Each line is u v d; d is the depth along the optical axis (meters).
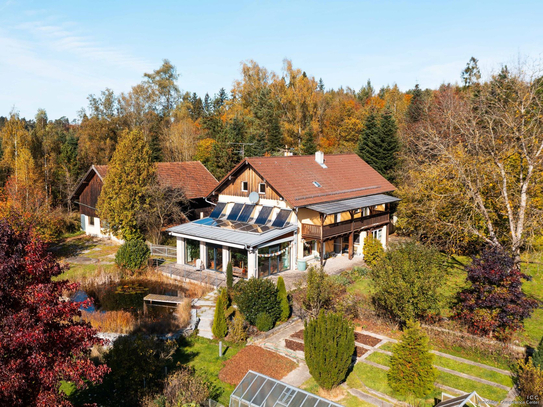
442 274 20.34
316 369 15.55
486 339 19.02
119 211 35.00
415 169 40.31
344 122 69.69
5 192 38.31
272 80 67.62
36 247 10.94
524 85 27.42
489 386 15.83
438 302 20.66
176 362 18.06
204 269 32.34
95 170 40.69
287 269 32.03
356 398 15.45
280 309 22.50
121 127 66.75
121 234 36.03
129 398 15.18
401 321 20.98
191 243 33.84
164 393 14.78
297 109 64.31
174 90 76.75
